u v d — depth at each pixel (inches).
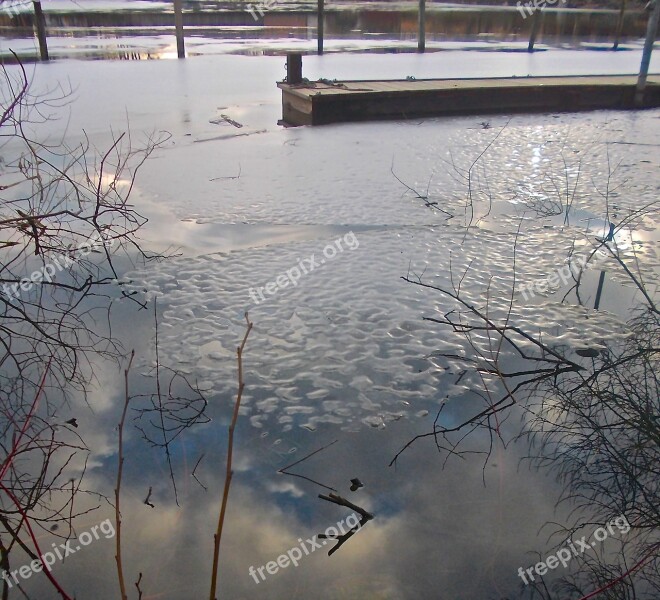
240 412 110.4
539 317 142.8
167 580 77.9
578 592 75.6
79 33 804.6
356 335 134.7
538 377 111.2
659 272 166.1
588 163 273.1
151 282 158.7
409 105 390.0
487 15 1004.6
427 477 95.6
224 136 329.1
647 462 92.6
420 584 77.5
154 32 840.9
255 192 230.1
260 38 832.9
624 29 968.3
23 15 809.5
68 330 136.4
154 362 125.5
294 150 296.2
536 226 199.0
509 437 104.5
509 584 77.3
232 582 77.6
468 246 182.1
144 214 207.8
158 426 107.2
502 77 466.3
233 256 173.9
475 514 88.3
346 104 371.9
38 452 100.1
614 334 135.3
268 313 143.6
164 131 303.9
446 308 146.4
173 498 91.3
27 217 115.9
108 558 81.2
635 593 75.3
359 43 798.5
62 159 265.6
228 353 128.3
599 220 203.8
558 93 424.5
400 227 196.9
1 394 112.7
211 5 1115.9
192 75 511.5
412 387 118.1
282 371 122.3
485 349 130.6
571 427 105.5
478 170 261.9
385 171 259.3
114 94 425.1
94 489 93.1
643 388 109.2
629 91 435.8
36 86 431.5
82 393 116.0
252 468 97.3
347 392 116.3
